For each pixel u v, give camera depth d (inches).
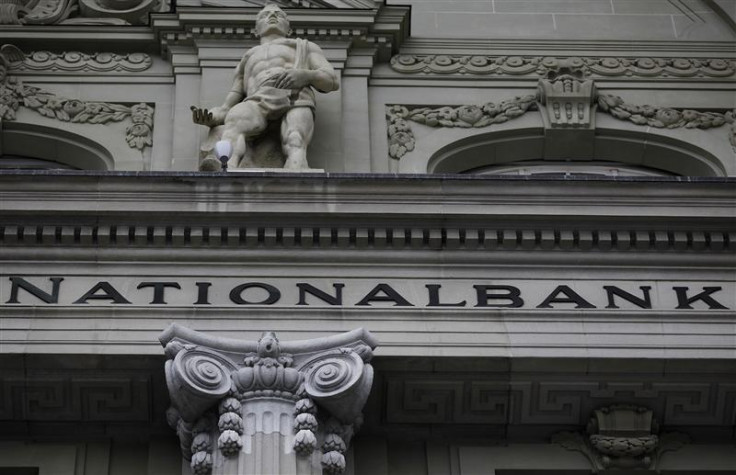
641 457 890.1
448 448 895.1
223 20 1084.5
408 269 912.3
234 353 860.6
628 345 887.7
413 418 892.0
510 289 908.6
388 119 1067.9
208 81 1065.5
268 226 911.0
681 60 1117.1
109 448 887.1
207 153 990.4
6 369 868.0
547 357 879.1
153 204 906.1
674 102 1095.6
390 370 879.1
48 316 881.5
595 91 1087.0
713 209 924.6
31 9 1108.5
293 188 912.3
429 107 1080.8
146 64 1086.4
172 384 843.4
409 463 889.5
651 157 1082.7
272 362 851.4
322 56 1029.8
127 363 869.8
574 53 1119.6
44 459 879.1
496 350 879.1
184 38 1083.9
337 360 854.5
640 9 1152.8
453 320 892.6
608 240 920.9
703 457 896.3
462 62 1103.0
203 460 833.5
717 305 909.8
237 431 832.3
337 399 843.4
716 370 887.1
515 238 917.8
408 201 914.7
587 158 1085.8
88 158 1053.8
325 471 833.5
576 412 895.7
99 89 1071.0
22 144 1058.1
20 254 904.3
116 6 1110.4
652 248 925.2
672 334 894.4
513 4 1149.1
